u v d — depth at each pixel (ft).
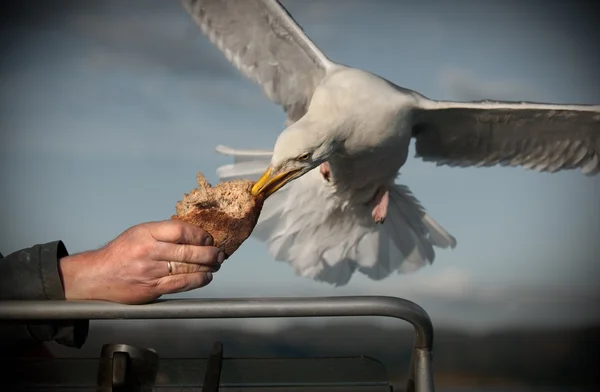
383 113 13.19
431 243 17.08
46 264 7.14
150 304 6.64
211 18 14.87
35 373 6.70
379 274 16.84
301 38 14.32
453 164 16.31
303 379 7.09
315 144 12.62
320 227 16.38
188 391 6.92
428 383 6.50
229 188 8.04
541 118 14.88
